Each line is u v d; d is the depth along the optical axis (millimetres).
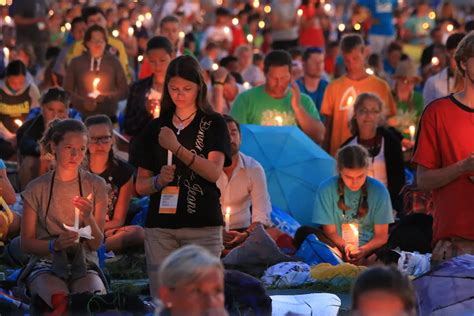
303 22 45094
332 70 39375
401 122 26172
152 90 22500
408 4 67312
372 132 21469
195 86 14383
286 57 23406
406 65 26734
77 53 31453
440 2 66812
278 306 14492
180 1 56719
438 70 32250
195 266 9789
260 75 33344
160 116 14688
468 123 14234
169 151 14406
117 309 14195
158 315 9977
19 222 19094
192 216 14406
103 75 26609
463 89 14617
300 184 21562
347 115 24719
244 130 22344
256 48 49250
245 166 19453
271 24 46875
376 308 9797
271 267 17766
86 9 33531
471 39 14125
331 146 24938
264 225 19516
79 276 14906
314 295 14945
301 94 24078
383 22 47688
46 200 15078
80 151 15062
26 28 41406
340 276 17328
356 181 18812
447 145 14328
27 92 26984
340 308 15438
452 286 13523
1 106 26891
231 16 46969
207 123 14492
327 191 19016
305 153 21891
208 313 9836
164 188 14484
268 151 21891
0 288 15422
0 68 35531
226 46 45500
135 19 53750
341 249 18781
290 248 19297
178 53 32094
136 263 18734
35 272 14914
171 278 9820
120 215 19016
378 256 17734
